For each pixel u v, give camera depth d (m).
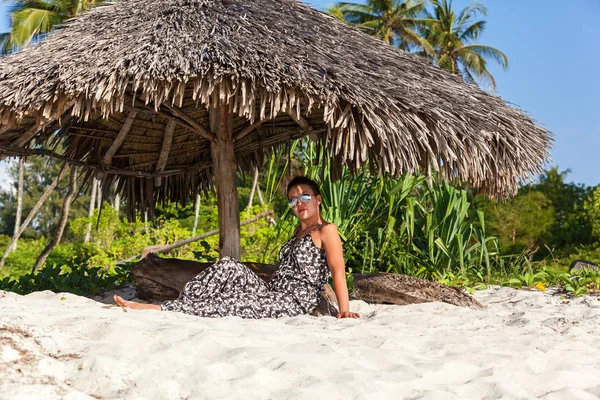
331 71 4.67
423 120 4.91
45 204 49.09
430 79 5.39
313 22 5.31
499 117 5.45
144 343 2.87
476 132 5.09
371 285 5.66
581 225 29.00
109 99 4.39
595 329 4.38
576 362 3.22
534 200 31.16
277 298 4.52
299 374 2.56
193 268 5.87
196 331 3.12
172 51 4.51
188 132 6.51
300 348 3.02
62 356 2.58
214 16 4.94
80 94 4.52
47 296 5.29
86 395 2.18
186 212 13.57
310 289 4.61
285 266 4.70
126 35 4.80
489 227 27.64
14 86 4.65
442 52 33.62
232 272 4.51
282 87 4.51
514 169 5.45
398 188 8.13
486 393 2.58
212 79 4.39
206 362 2.68
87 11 5.47
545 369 3.09
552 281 7.36
